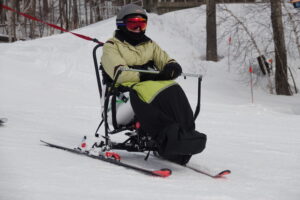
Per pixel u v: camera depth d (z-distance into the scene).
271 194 4.18
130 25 5.55
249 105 14.88
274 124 10.91
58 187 3.78
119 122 5.38
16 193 3.46
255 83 20.91
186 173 5.03
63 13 39.78
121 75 5.31
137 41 5.67
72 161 5.07
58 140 6.76
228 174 5.15
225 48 24.97
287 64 22.95
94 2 40.19
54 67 18.98
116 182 4.18
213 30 23.53
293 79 21.16
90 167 4.81
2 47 21.27
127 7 5.61
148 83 5.04
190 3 29.25
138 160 5.67
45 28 42.06
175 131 4.63
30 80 16.84
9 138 6.54
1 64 18.25
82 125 9.15
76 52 21.42
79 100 14.58
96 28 25.52
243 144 7.75
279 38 20.61
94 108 12.35
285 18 23.84
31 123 8.62
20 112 10.57
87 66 20.06
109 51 5.49
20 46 21.56
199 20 27.72
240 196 4.00
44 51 20.95
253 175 5.20
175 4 29.05
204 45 25.50
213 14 23.52
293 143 8.08
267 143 7.97
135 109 4.98
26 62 19.16
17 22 41.03
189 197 3.80
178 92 4.96
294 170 5.62
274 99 19.34
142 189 3.97
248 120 11.52
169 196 3.79
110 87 5.38
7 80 16.36
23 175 4.14
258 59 21.42
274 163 6.07
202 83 20.72
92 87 17.34
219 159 6.18
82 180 4.14
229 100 18.23
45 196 3.44
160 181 4.42
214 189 4.23
